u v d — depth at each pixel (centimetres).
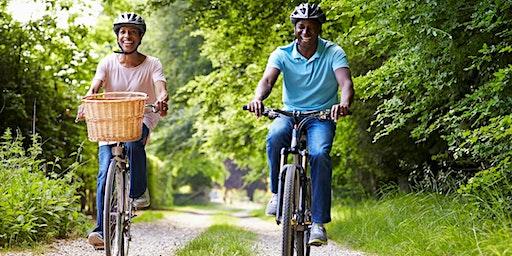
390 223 1223
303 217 705
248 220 2922
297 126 711
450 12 981
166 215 2928
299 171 702
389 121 1705
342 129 1988
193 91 2647
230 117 2564
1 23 1777
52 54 1938
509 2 893
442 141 1595
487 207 911
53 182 1222
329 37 1692
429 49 1024
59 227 1205
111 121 746
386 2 1015
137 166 833
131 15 844
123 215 828
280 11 1931
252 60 2177
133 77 857
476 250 795
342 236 1402
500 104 927
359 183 2358
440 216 1064
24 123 1703
